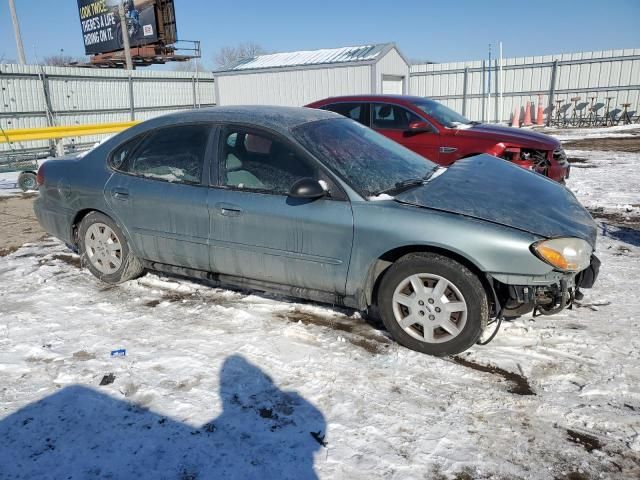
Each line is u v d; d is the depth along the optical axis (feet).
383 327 12.04
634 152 42.45
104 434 8.48
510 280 9.84
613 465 7.70
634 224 20.66
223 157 12.46
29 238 20.02
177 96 74.49
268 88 64.85
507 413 8.89
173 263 13.64
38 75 56.29
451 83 76.84
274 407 9.12
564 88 70.64
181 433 8.48
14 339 11.63
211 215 12.34
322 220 11.05
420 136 24.72
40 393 9.58
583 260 9.93
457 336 10.40
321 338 11.53
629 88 67.05
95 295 14.12
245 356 10.79
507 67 73.00
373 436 8.37
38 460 7.94
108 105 64.69
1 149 51.29
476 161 13.82
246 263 12.27
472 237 9.89
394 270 10.80
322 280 11.44
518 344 11.12
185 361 10.62
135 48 101.45
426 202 10.66
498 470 7.63
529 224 10.01
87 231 14.79
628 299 13.23
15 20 67.05
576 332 11.55
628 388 9.45
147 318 12.65
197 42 105.81
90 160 14.65
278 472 7.64
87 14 107.24
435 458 7.88
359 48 61.87
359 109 26.45
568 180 30.50
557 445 8.12
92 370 10.31
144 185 13.39
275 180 11.75
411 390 9.59
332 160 11.50
